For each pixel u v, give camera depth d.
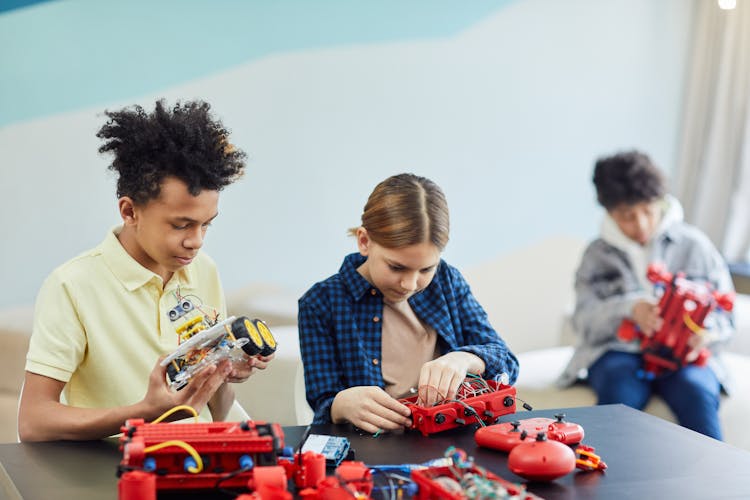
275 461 1.00
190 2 2.58
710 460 1.17
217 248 2.69
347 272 1.56
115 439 1.26
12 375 2.47
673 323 2.31
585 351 2.50
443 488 0.95
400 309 1.55
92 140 2.52
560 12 3.09
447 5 2.91
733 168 3.30
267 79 2.70
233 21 2.63
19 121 2.43
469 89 2.99
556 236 3.21
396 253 1.39
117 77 2.52
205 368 1.18
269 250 2.77
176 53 2.58
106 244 1.42
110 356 1.40
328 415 1.36
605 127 3.23
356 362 1.51
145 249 1.35
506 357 1.52
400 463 1.14
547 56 3.09
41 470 1.12
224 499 0.99
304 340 1.52
